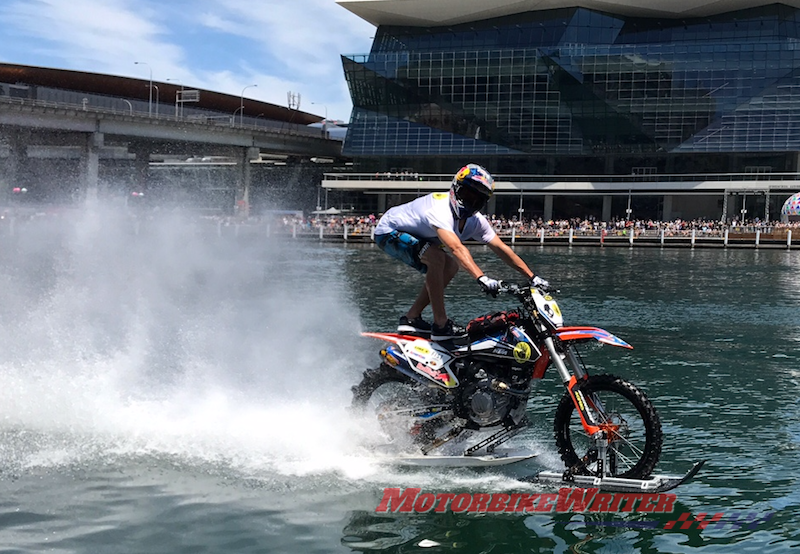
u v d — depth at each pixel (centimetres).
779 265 4231
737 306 2159
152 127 8794
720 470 652
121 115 8338
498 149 9225
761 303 2250
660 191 8838
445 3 9431
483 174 635
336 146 11612
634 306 2147
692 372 1120
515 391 615
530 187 9162
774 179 8706
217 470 621
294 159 12400
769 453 702
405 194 10088
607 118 8881
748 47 8469
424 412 645
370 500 566
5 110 7419
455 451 654
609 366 1166
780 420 828
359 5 9662
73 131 8150
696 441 741
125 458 643
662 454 697
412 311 685
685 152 8731
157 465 629
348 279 2995
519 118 9106
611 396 950
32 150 10262
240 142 9850
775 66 8400
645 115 8775
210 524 523
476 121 9244
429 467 636
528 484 600
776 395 959
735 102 8550
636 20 9456
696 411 868
